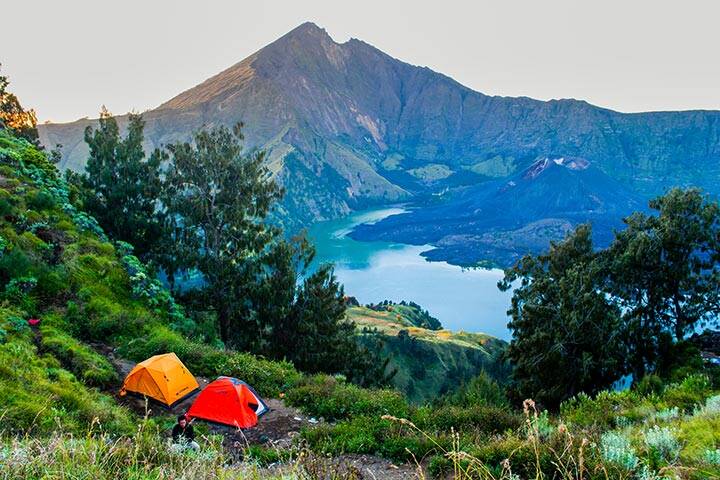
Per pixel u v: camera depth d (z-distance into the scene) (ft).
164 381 59.57
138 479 21.83
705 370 83.10
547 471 27.35
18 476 19.56
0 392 40.75
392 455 41.93
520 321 118.93
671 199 104.68
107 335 73.56
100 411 46.80
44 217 91.40
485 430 49.75
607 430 39.78
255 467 23.03
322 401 63.05
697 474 24.23
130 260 95.14
